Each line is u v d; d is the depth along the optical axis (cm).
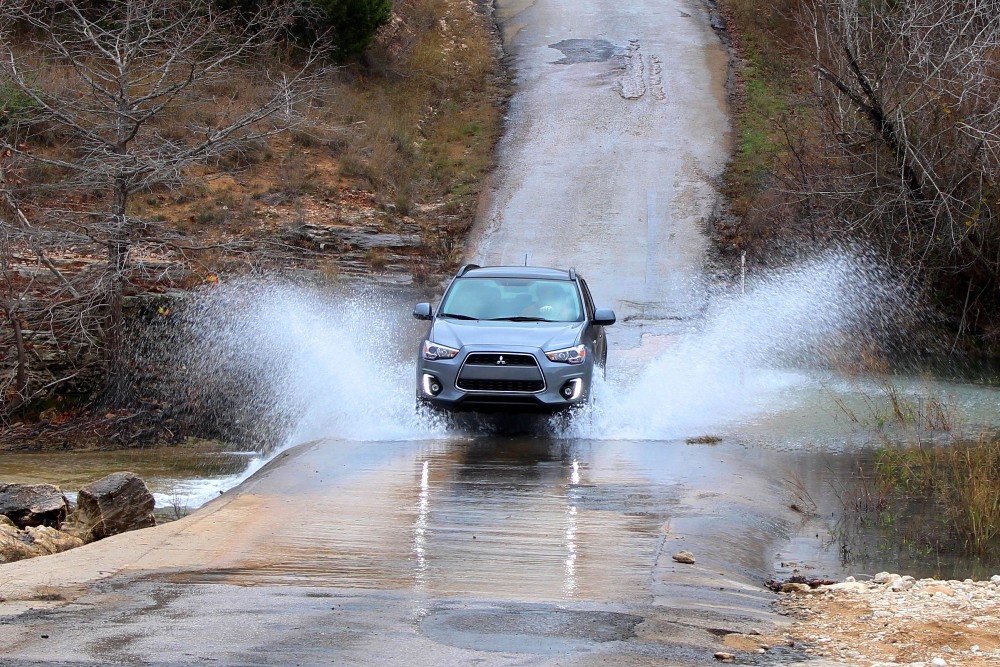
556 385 1474
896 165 2488
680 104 4362
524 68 4862
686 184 3656
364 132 3928
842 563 962
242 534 962
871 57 2528
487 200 3603
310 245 2994
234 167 3391
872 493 1230
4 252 2114
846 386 2041
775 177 2997
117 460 1822
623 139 4056
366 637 671
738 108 4291
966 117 2309
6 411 2052
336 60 4359
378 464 1298
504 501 1105
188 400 2111
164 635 668
